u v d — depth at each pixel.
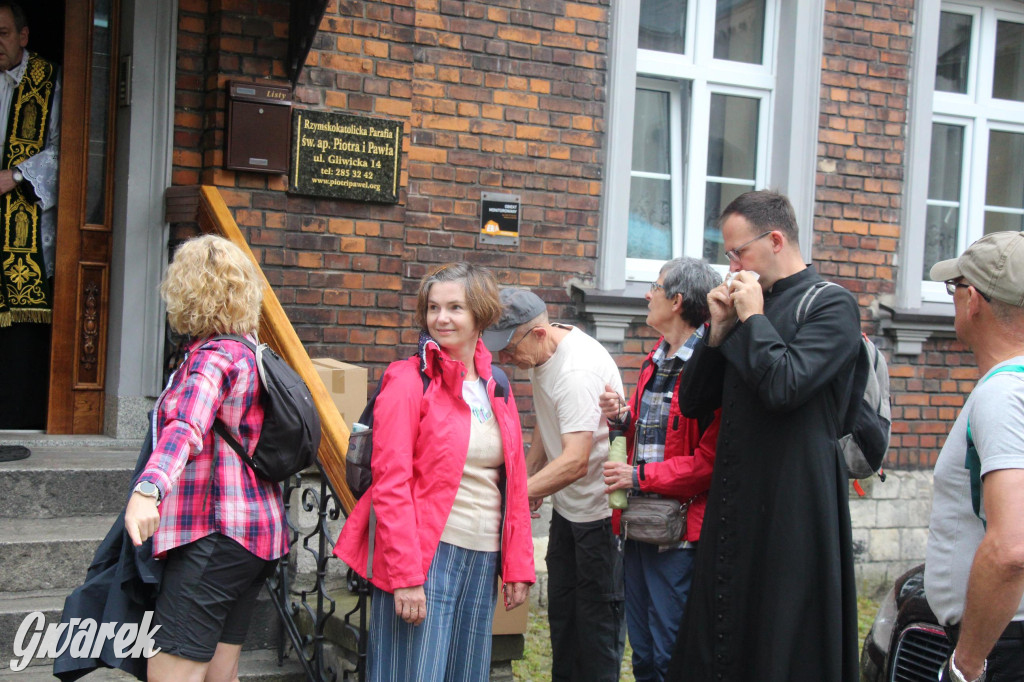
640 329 5.68
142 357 4.60
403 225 4.91
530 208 5.41
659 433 3.36
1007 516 1.93
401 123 4.87
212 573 2.55
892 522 6.16
